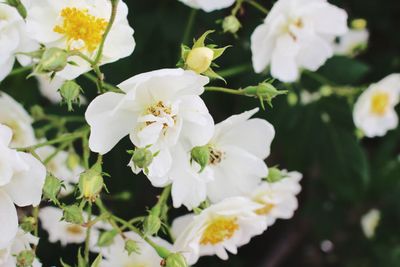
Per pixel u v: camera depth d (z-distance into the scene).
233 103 0.43
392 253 0.58
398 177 0.54
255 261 0.61
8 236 0.31
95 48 0.32
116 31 0.32
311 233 0.61
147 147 0.30
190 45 0.41
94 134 0.31
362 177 0.44
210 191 0.35
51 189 0.31
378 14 0.52
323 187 0.52
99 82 0.31
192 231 0.34
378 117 0.47
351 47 0.50
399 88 0.46
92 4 0.32
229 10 0.42
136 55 0.41
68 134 0.35
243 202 0.34
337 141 0.44
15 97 0.43
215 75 0.31
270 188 0.37
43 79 0.43
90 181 0.31
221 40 0.41
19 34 0.33
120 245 0.35
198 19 0.41
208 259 0.52
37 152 0.37
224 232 0.35
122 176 0.41
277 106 0.42
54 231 0.40
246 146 0.34
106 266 0.35
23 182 0.31
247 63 0.41
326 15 0.40
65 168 0.39
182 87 0.31
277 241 0.61
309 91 0.44
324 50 0.41
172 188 0.32
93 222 0.33
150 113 0.31
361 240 0.60
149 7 0.41
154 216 0.32
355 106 0.44
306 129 0.44
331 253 0.62
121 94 0.30
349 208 0.56
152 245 0.33
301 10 0.39
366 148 0.59
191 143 0.32
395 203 0.55
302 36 0.39
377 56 0.54
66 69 0.31
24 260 0.32
